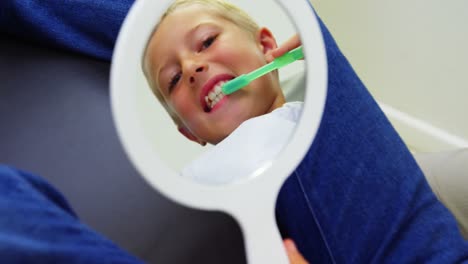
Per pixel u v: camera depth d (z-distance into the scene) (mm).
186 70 397
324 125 592
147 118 357
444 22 981
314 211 601
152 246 585
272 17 413
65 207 377
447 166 718
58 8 645
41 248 239
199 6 419
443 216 628
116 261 286
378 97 1224
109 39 660
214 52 425
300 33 397
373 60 1186
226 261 606
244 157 405
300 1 390
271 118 432
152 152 352
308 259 628
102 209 581
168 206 604
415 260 597
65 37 654
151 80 362
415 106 1138
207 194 375
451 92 1039
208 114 411
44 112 623
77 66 662
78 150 605
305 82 409
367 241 610
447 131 1090
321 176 596
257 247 391
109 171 602
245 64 435
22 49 666
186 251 595
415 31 1052
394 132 642
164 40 375
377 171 611
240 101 437
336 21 1214
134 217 589
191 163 383
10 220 249
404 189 614
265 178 394
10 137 600
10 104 623
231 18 429
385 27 1111
